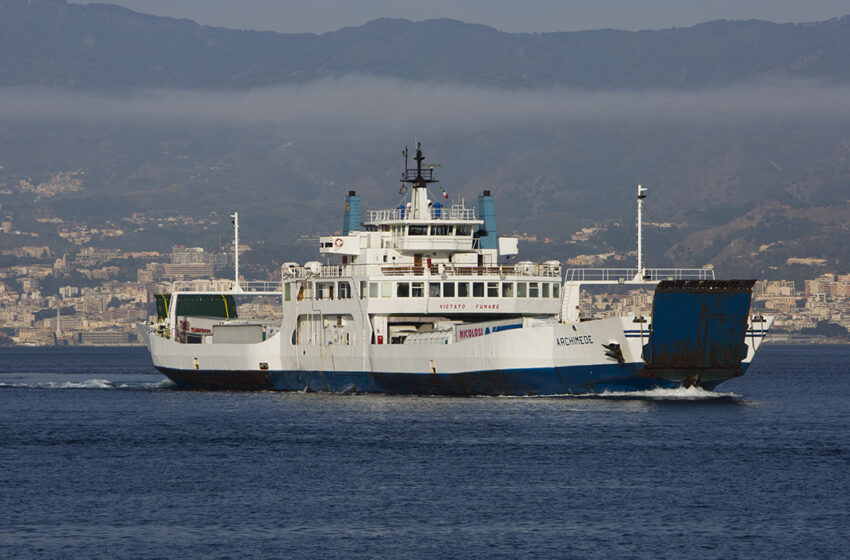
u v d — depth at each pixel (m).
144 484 173.25
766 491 164.88
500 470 179.50
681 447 197.75
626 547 138.00
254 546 139.25
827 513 152.38
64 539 142.75
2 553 137.25
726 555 135.12
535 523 148.00
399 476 176.25
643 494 163.00
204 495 165.00
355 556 135.12
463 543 139.75
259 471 182.00
